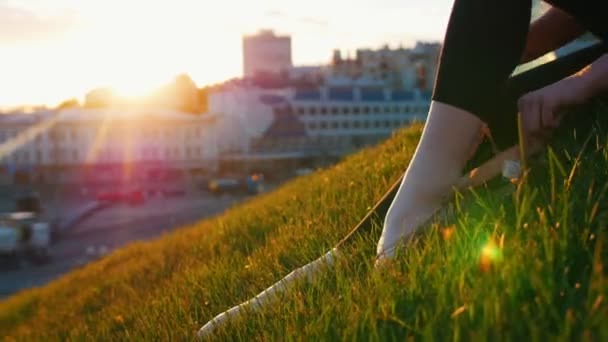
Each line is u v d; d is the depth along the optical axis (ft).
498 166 5.64
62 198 290.15
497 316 3.58
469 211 5.44
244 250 14.71
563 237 4.27
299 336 4.92
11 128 322.14
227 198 273.54
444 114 5.56
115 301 18.81
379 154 18.43
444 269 4.62
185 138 337.11
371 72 405.80
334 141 348.79
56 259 163.53
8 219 166.61
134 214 234.38
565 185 5.02
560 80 5.83
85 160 328.29
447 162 5.57
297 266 8.45
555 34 6.86
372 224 6.50
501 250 4.40
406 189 5.68
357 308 4.70
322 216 11.58
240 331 6.26
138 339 9.18
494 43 5.48
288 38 574.97
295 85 381.40
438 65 5.69
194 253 19.06
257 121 342.85
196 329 7.88
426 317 4.07
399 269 5.11
